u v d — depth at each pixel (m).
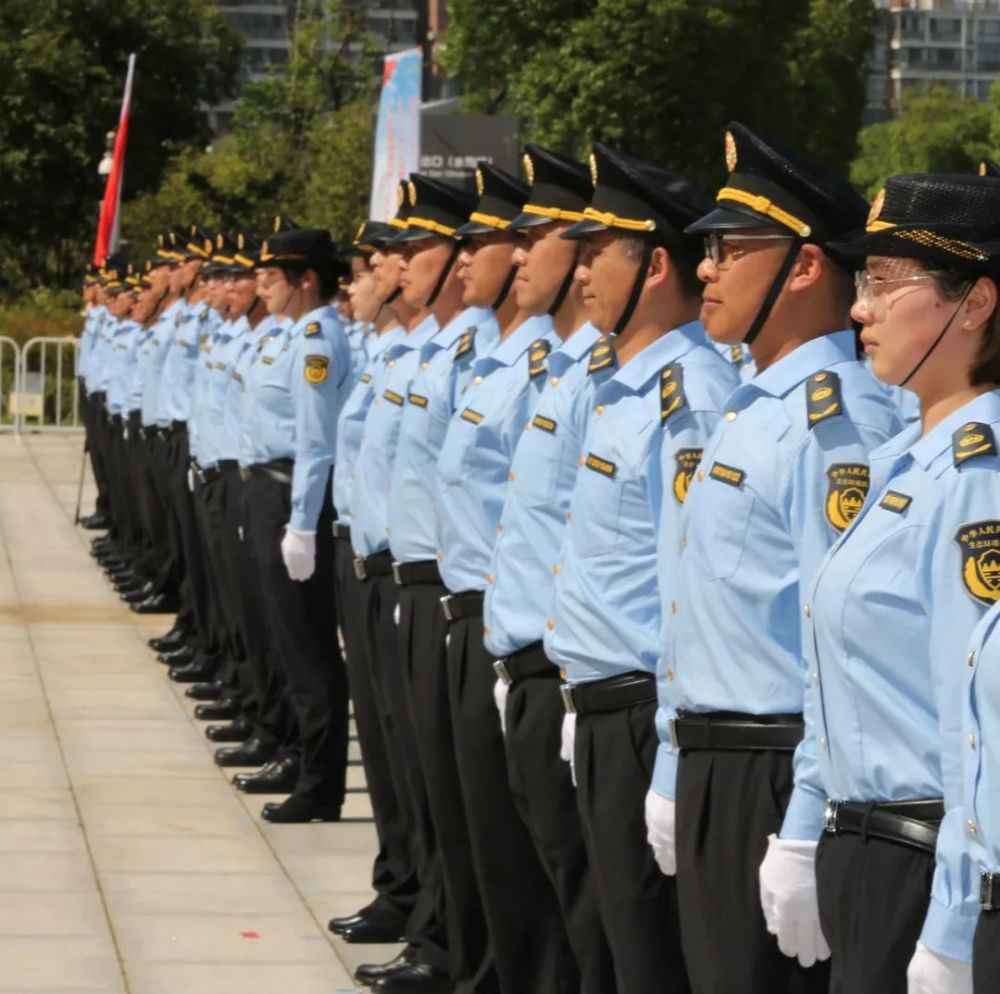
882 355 4.79
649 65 44.28
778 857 5.19
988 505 4.56
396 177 16.89
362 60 66.81
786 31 46.72
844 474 5.34
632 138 45.03
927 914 4.65
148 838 11.09
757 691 5.53
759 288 5.68
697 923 5.72
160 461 17.05
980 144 89.19
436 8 111.19
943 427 4.73
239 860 10.71
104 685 15.53
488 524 7.75
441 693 8.25
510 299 8.09
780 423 5.52
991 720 4.26
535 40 47.03
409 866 9.30
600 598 6.39
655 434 6.31
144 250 57.31
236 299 13.20
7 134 56.03
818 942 5.21
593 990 7.14
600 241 6.55
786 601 5.48
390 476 9.15
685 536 5.73
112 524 22.22
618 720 6.37
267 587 11.57
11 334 38.50
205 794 12.17
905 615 4.75
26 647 17.12
